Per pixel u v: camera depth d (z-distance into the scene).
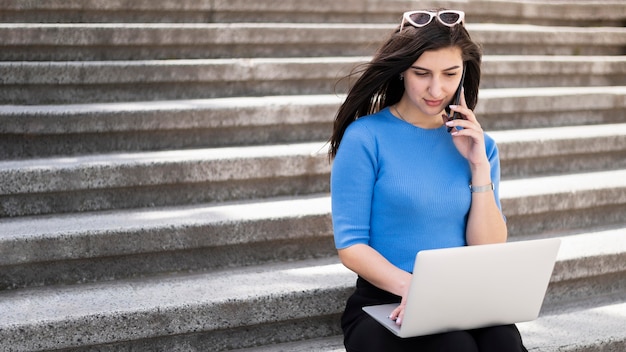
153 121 4.10
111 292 3.13
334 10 5.59
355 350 2.58
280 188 3.96
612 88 5.41
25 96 4.36
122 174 3.66
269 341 3.15
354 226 2.65
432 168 2.70
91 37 4.75
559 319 3.39
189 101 4.44
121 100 4.52
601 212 4.18
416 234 2.68
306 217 3.55
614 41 6.01
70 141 4.02
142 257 3.35
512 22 6.14
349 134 2.71
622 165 4.73
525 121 4.96
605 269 3.63
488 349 2.46
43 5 4.95
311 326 3.20
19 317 2.84
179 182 3.75
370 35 5.34
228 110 4.22
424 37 2.57
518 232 3.98
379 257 2.60
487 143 2.81
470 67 2.73
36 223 3.41
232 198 3.87
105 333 2.88
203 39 4.96
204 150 4.09
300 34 5.18
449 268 2.31
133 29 4.82
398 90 2.81
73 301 3.02
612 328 3.29
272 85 4.79
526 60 5.36
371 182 2.68
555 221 4.07
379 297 2.68
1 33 4.62
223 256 3.47
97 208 3.67
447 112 2.76
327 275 3.33
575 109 5.07
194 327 2.99
